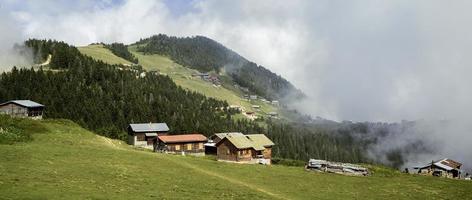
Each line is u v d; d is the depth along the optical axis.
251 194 54.34
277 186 65.69
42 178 47.41
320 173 84.75
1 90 183.88
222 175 70.06
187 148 132.75
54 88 195.62
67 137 87.69
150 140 143.88
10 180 44.22
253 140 110.12
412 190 71.06
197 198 48.03
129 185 50.53
